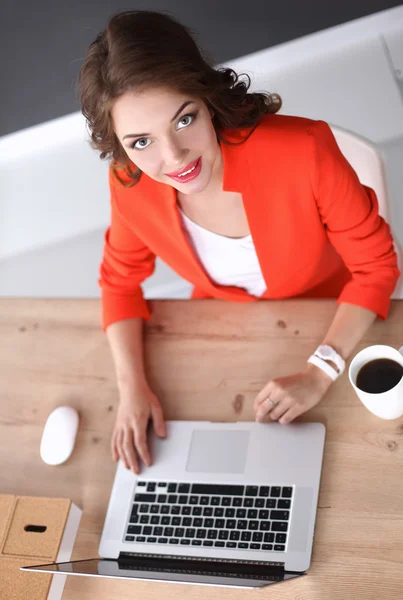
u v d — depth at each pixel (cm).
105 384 157
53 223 328
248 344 150
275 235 152
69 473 146
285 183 141
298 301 153
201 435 141
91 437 150
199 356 152
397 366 128
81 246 316
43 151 349
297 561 120
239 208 151
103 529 135
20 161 351
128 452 142
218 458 136
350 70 312
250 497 129
